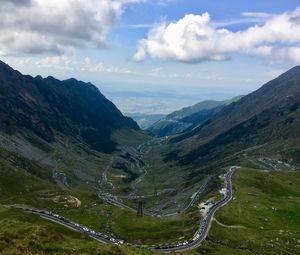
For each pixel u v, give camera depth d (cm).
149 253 14712
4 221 15562
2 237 11744
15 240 11831
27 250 11194
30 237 12838
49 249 11731
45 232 13638
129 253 13250
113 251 12788
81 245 12875
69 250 12000
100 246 13012
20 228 14100
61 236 13912
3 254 10506
